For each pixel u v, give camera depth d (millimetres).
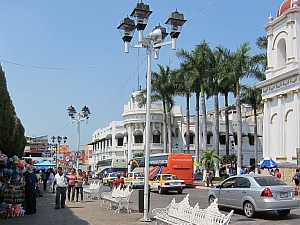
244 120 76188
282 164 31969
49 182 29625
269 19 37031
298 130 31828
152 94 54094
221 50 44594
